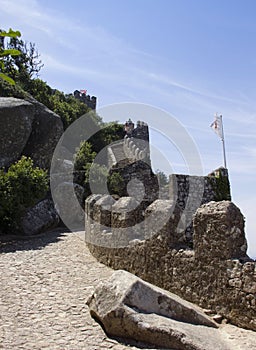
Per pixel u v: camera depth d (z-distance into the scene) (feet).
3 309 19.26
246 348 15.44
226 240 19.04
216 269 19.38
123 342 16.16
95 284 24.63
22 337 16.05
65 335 16.56
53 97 99.55
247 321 17.56
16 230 43.83
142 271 25.21
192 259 20.90
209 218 19.95
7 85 67.82
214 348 15.01
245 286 17.78
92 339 16.31
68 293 22.48
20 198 42.70
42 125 62.44
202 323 17.76
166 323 16.17
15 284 23.70
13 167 44.80
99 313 17.57
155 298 17.52
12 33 8.29
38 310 19.44
